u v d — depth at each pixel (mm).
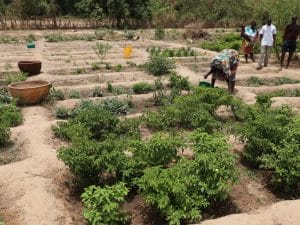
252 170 7883
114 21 33781
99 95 12344
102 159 6707
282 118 8031
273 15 18797
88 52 19734
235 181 6520
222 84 13727
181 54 19219
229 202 6836
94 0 32906
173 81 13102
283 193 7191
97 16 32562
